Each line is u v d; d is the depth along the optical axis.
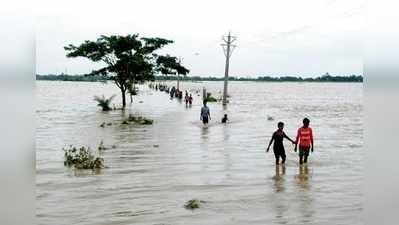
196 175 15.41
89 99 74.50
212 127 31.02
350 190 13.24
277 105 59.84
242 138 25.16
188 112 44.41
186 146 22.06
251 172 15.88
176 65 55.25
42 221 10.47
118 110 47.62
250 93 119.81
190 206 11.59
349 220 10.43
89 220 10.59
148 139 24.73
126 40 50.19
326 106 58.44
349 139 25.34
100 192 13.14
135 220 10.61
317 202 12.00
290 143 23.59
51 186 13.90
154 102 62.50
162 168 16.62
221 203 11.98
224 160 18.28
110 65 51.31
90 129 29.91
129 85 52.38
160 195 12.82
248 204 11.86
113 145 22.42
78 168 16.62
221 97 81.00
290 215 10.90
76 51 49.47
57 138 25.39
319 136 26.80
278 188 13.57
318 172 15.88
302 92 134.88
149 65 52.53
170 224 10.28
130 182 14.41
